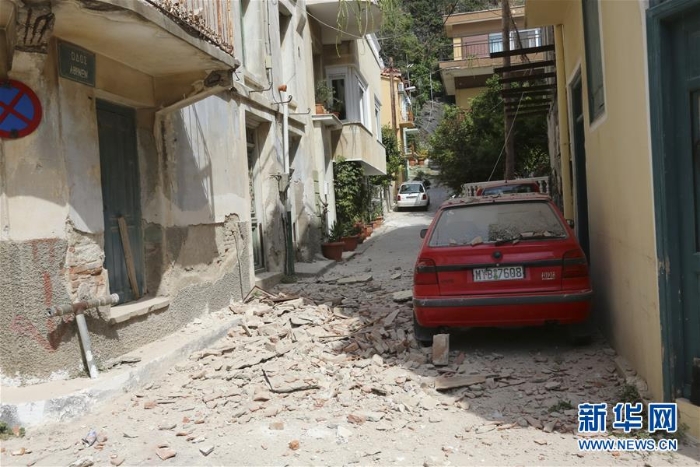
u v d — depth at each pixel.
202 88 7.09
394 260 15.15
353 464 4.05
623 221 5.37
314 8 16.30
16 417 4.75
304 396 5.33
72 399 4.95
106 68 6.31
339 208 20.03
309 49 16.00
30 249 5.20
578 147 8.77
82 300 5.68
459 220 6.62
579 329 6.28
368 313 8.24
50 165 5.38
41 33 4.86
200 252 8.20
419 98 48.97
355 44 19.66
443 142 27.09
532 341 6.79
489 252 6.09
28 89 5.23
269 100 12.12
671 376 4.28
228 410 5.09
